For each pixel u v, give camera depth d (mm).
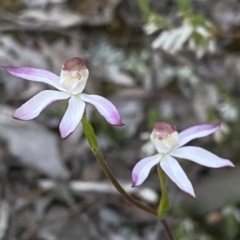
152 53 312
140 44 313
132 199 146
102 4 315
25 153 263
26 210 254
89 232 253
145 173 135
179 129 294
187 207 258
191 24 245
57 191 262
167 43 248
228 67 312
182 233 246
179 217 257
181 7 246
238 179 255
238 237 257
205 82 308
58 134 276
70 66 129
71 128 124
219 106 294
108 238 253
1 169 261
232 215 249
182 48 304
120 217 262
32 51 297
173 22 322
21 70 131
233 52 312
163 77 308
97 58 307
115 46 312
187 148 139
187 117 299
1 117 269
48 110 281
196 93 304
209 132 141
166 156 138
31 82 286
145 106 300
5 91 283
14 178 262
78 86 128
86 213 259
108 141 284
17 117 124
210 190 256
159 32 312
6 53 291
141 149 283
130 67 308
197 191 259
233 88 309
